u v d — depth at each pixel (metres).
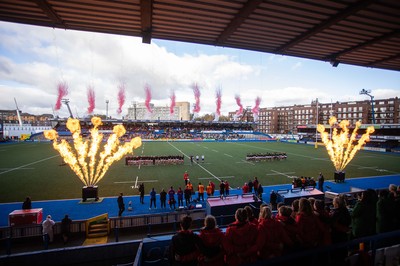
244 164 30.91
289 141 73.38
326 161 34.38
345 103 101.19
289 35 8.08
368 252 4.30
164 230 11.38
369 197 4.86
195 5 6.24
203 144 61.34
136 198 16.78
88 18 6.85
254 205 12.81
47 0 5.91
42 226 10.35
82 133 74.00
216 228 3.73
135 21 7.03
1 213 13.62
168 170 26.59
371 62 10.72
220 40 8.40
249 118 139.50
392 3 5.98
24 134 74.00
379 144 54.25
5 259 5.80
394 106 87.31
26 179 21.78
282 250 3.79
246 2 6.06
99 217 11.02
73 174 24.05
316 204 4.28
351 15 6.62
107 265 6.40
